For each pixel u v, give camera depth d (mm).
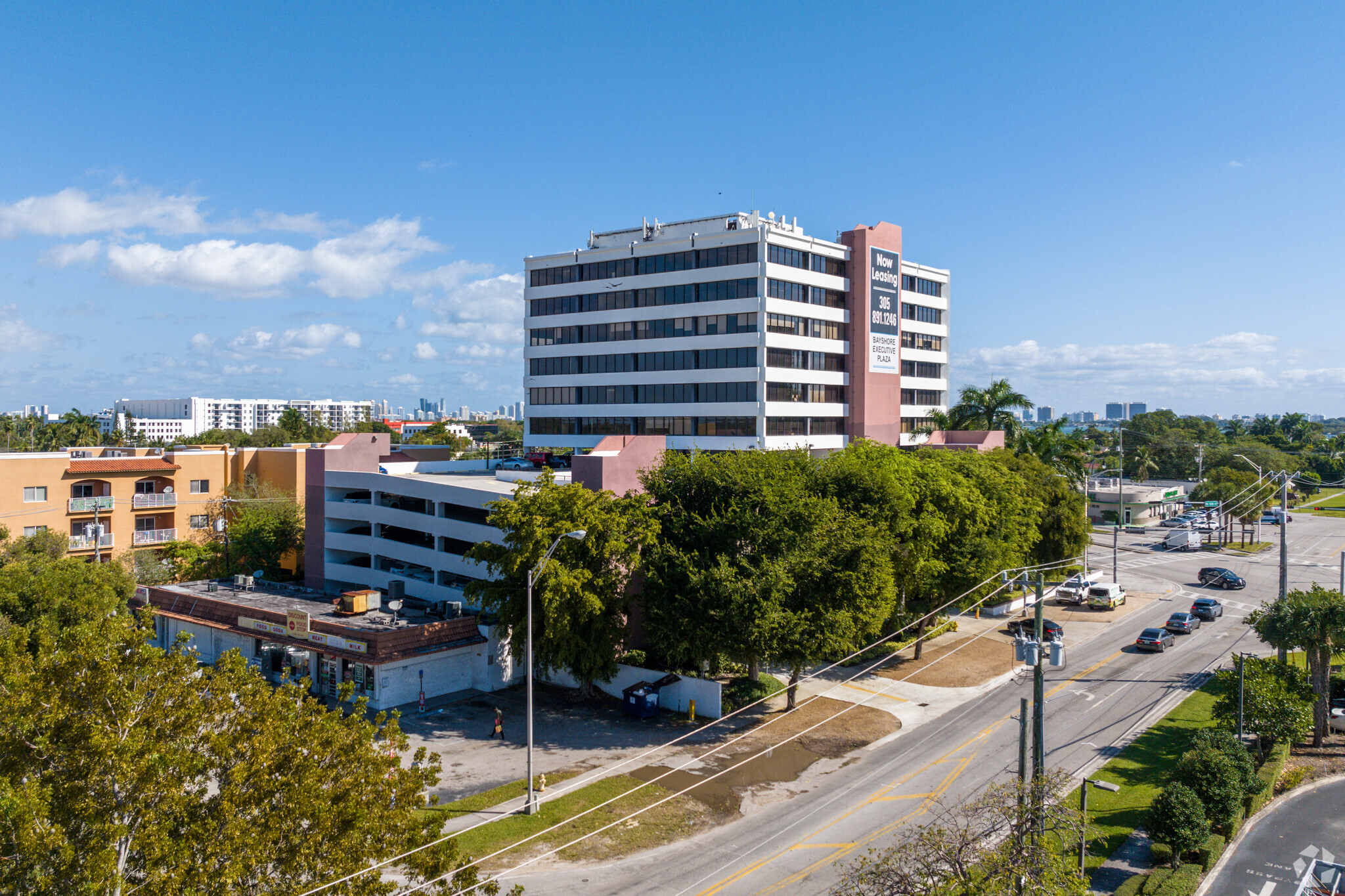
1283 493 38625
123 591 43344
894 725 37094
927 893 15562
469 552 39844
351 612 44562
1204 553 86062
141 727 15117
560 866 24656
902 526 42438
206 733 15375
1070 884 16531
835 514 38000
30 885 13727
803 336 70188
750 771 31938
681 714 38500
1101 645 50656
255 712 16391
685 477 40625
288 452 70250
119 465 63094
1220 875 23891
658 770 31984
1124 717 37469
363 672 39781
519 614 37469
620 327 74625
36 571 40719
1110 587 60875
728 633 35219
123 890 14234
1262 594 65875
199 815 14898
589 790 30016
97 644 15734
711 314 69250
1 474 57125
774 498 36938
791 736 35656
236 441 131625
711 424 69375
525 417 81562
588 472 43938
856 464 42844
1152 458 139500
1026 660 19969
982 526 47969
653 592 37625
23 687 15258
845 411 75250
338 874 14852
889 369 77875
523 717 38094
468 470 69312
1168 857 24484
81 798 14188
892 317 78125
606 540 37469
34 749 14500
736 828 27266
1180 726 36062
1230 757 27734
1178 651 49375
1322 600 33188
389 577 53438
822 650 35875
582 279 77562
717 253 69438
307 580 57719
